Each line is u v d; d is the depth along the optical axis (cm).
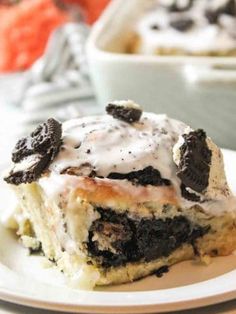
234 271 25
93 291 24
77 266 26
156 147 27
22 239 29
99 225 26
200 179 27
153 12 50
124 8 49
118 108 29
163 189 27
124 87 42
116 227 26
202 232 28
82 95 47
